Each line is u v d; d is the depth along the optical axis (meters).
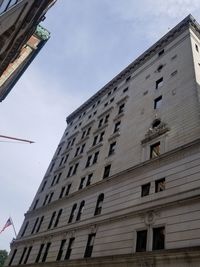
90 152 35.44
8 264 37.09
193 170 17.78
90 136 39.09
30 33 24.84
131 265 17.09
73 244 25.67
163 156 20.92
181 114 22.47
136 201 20.78
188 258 13.94
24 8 17.86
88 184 30.62
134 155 25.17
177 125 22.08
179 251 14.47
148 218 18.52
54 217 33.72
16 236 41.19
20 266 33.12
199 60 27.44
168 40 34.31
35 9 19.92
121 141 29.52
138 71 37.44
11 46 21.58
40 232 34.34
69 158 41.50
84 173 33.16
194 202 16.05
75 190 32.59
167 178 19.41
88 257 21.62
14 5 15.18
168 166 20.06
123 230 20.12
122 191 23.38
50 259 27.70
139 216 19.45
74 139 45.19
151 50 36.84
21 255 35.47
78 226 26.55
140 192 21.06
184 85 24.72
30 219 40.50
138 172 22.73
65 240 27.75
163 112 25.28
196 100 21.66
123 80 40.78
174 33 34.03
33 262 30.78
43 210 37.81
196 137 19.28
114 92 41.22
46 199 39.88
